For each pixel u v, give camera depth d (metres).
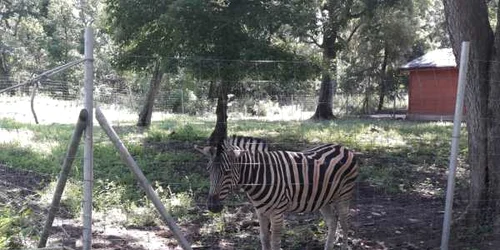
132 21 12.56
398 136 16.88
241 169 5.19
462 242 6.22
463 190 8.66
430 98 27.42
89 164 4.10
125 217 7.37
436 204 8.55
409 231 6.97
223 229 6.96
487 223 6.36
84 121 4.07
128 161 4.42
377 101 17.14
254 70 11.41
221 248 6.27
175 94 19.19
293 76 12.08
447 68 26.56
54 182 8.47
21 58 44.06
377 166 11.78
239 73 11.20
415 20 31.91
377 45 32.06
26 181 9.20
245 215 7.62
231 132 17.36
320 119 20.56
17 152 12.14
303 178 5.44
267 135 16.83
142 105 19.03
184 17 11.69
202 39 11.77
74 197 7.72
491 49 6.39
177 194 8.45
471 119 6.49
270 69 11.48
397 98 29.58
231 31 11.96
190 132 16.19
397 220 7.53
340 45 25.59
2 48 42.62
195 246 6.32
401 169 11.43
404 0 26.25
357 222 7.41
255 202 5.34
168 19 11.45
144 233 6.82
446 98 26.77
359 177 10.34
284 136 16.41
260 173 5.24
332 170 5.67
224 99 12.72
